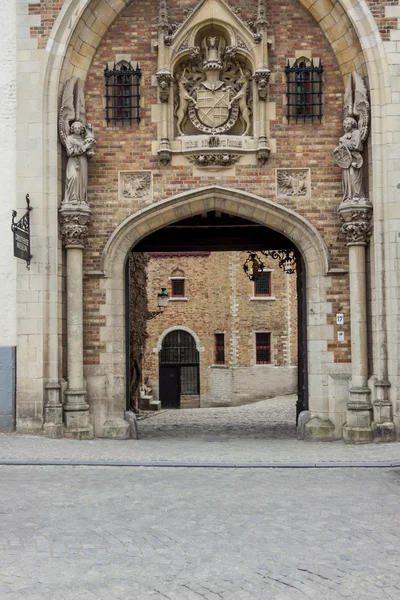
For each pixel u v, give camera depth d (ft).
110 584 17.99
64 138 45.57
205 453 39.70
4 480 31.14
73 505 26.30
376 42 45.09
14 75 46.03
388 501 27.25
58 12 45.78
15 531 22.74
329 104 47.57
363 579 18.43
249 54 47.32
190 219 56.08
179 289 144.05
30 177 45.01
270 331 135.23
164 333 143.43
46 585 17.89
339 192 47.14
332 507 26.22
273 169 47.24
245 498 27.78
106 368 46.70
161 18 46.96
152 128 47.60
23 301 44.42
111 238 46.88
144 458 37.45
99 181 47.42
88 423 45.70
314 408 46.75
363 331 45.37
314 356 46.91
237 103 47.78
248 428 59.57
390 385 43.93
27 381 44.19
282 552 20.70
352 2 45.55
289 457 38.19
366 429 44.09
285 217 47.11
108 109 47.57
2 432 44.16
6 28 46.19
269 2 47.96
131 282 80.02
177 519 24.39
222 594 17.35
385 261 44.32
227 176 47.29
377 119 44.98
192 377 143.64
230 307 137.90
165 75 46.62
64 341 46.01
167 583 18.10
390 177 44.42
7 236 45.29
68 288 45.73
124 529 23.09
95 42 47.60
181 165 47.34
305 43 47.88
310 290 47.32
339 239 46.96
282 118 47.55
